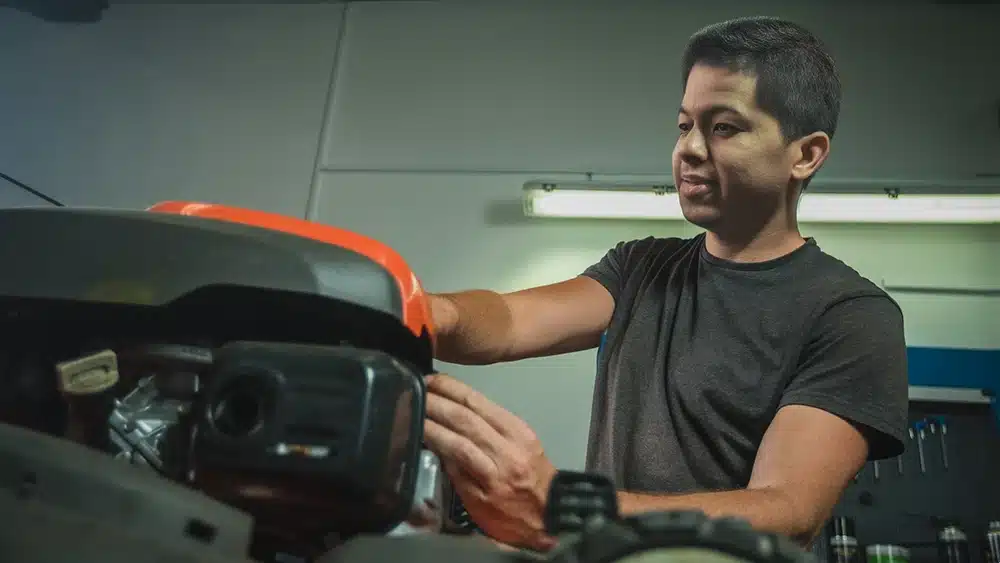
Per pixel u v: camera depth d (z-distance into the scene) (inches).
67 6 138.6
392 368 17.4
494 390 110.0
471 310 40.3
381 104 131.7
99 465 15.3
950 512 97.1
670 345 43.8
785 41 43.8
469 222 121.3
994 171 119.6
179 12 142.8
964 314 111.0
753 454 39.6
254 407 17.2
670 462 41.0
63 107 135.3
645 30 133.8
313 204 124.6
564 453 106.0
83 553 13.9
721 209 43.8
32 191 124.5
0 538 13.6
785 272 42.4
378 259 21.3
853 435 35.7
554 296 47.1
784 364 39.6
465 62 133.7
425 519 19.7
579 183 109.7
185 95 135.3
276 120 132.2
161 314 19.9
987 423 101.9
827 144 44.6
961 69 126.8
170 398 19.5
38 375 20.8
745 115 42.4
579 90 129.6
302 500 16.8
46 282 19.1
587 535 13.6
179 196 127.4
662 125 126.0
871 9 132.4
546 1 137.5
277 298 19.5
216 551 15.5
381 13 140.0
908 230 115.3
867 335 38.2
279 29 140.3
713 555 13.1
